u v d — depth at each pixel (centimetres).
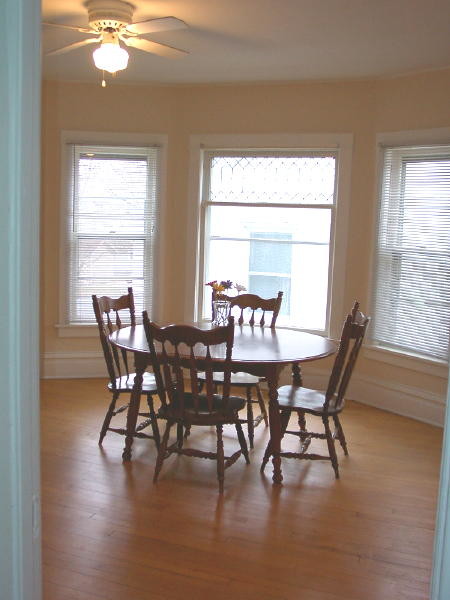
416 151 456
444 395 436
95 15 326
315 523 290
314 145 498
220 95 516
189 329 300
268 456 347
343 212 494
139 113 524
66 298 532
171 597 231
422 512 305
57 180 521
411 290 459
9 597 117
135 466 351
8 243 111
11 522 116
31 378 117
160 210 533
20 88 108
